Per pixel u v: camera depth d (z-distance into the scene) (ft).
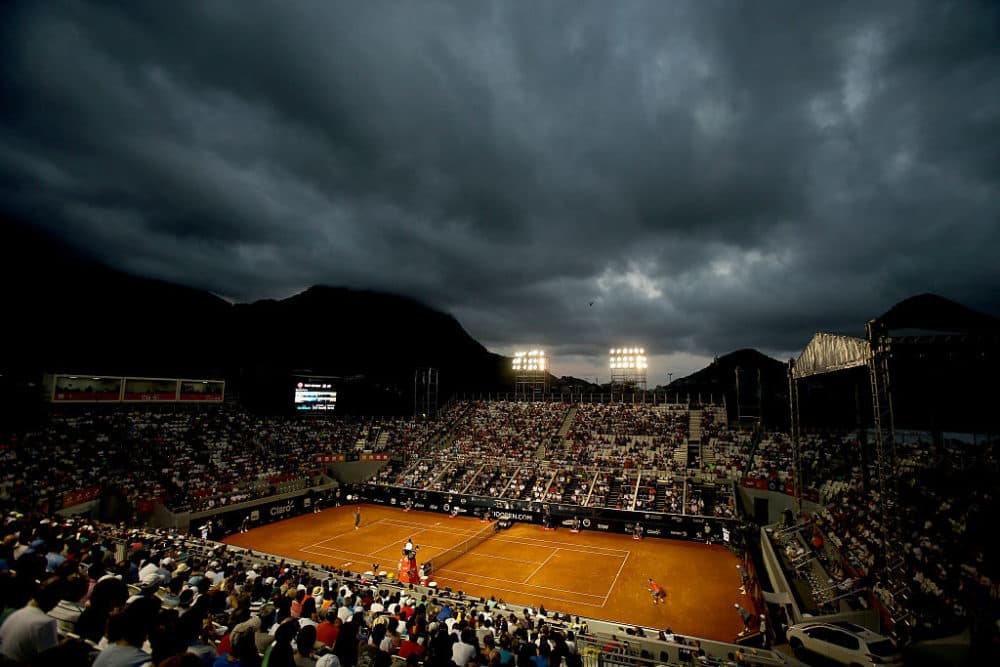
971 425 126.00
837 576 90.02
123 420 186.19
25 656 16.89
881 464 71.31
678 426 208.44
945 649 20.79
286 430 228.22
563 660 48.70
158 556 71.72
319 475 201.57
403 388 296.10
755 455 176.65
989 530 76.79
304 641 23.30
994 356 69.97
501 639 47.78
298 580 69.00
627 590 107.65
